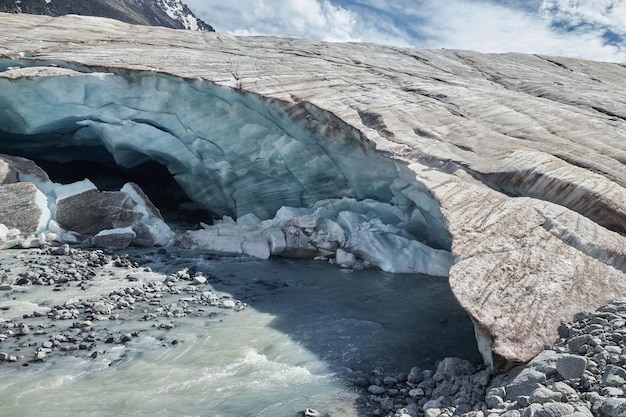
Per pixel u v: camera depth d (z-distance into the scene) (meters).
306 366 6.17
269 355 6.43
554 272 6.49
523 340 5.30
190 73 13.88
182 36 21.06
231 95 13.28
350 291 9.54
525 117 12.87
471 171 9.98
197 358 6.18
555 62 22.66
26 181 12.84
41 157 17.47
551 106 13.83
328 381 5.78
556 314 5.73
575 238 7.39
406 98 13.85
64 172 18.81
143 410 4.92
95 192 12.83
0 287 8.39
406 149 10.73
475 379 5.24
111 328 6.97
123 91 13.98
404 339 7.16
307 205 14.87
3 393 5.04
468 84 16.41
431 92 14.60
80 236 12.16
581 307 5.92
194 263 11.05
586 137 11.55
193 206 17.98
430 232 11.64
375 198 13.13
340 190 13.88
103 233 11.96
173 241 12.79
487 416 4.11
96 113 14.41
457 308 8.65
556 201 9.05
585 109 14.27
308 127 12.22
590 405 3.71
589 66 22.23
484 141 11.21
